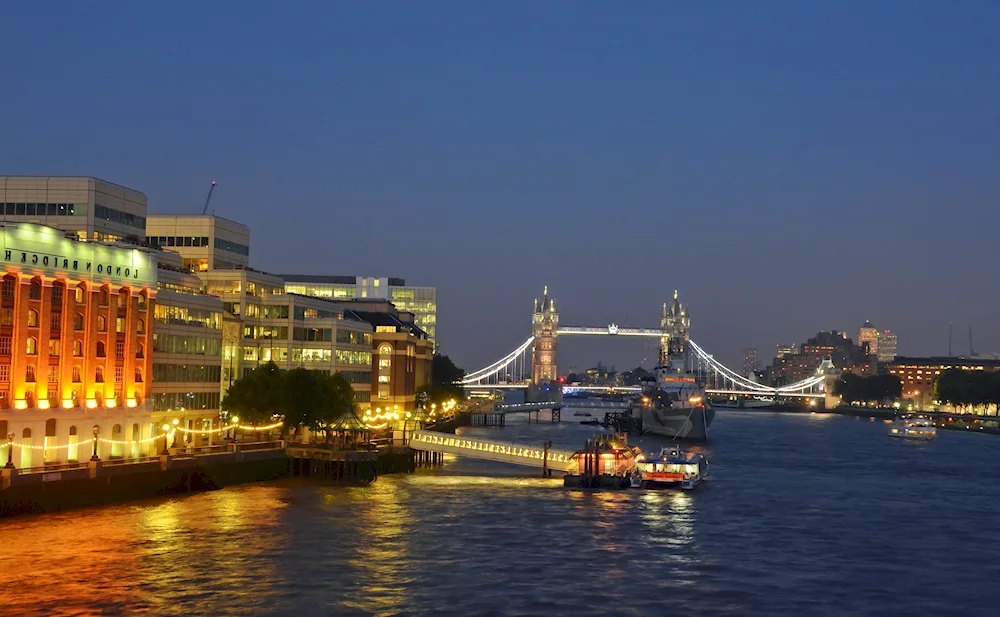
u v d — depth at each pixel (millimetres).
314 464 166375
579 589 98000
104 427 142000
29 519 119812
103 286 142625
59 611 86750
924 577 106438
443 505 142750
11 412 127062
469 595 94875
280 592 94000
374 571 102438
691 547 118375
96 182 177625
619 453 178625
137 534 114250
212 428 183000
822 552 117750
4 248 126688
